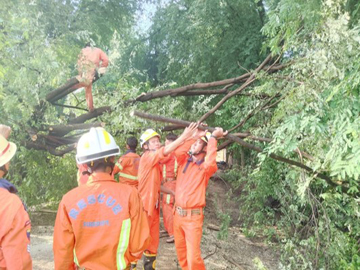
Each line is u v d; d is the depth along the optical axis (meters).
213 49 10.95
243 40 10.63
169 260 5.78
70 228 2.14
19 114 5.31
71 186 7.28
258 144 6.54
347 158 3.65
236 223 8.71
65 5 6.64
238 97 7.29
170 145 4.27
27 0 5.35
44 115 5.82
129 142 5.30
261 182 6.61
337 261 5.28
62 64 5.56
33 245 6.14
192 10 10.85
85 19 7.41
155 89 6.60
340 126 3.78
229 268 5.89
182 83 11.70
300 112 4.39
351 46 3.65
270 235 6.82
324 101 4.07
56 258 2.16
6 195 2.19
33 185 6.54
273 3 6.29
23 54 4.88
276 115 4.75
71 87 6.05
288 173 5.57
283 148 4.37
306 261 5.40
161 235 7.03
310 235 5.98
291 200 6.16
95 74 6.03
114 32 9.96
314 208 5.83
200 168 4.31
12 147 2.56
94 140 2.29
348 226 5.55
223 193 10.92
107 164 2.31
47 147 6.08
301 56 4.72
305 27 4.41
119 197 2.20
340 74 3.75
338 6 3.85
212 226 8.25
